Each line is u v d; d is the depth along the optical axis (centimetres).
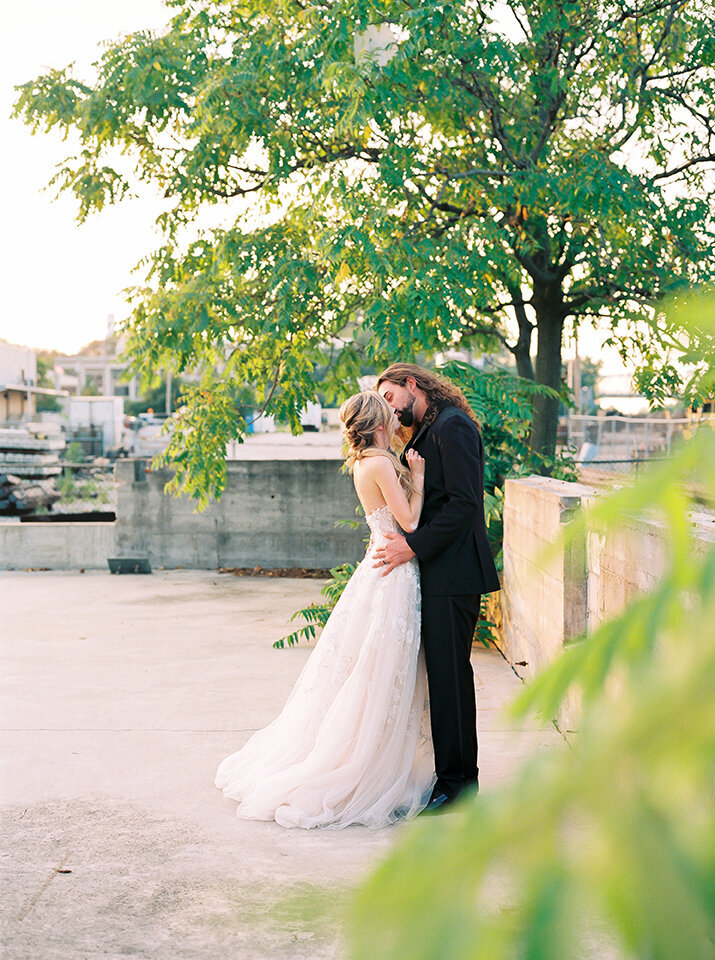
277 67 827
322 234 798
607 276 895
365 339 1038
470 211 877
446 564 388
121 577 1146
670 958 22
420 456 403
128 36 904
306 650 734
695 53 864
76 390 9812
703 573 25
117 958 271
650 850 23
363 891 25
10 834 370
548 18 802
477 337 1106
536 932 23
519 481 633
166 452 1009
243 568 1198
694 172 896
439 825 25
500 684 594
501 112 888
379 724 386
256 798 387
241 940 278
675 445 28
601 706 26
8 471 1898
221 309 931
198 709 558
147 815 389
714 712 24
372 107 728
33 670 666
